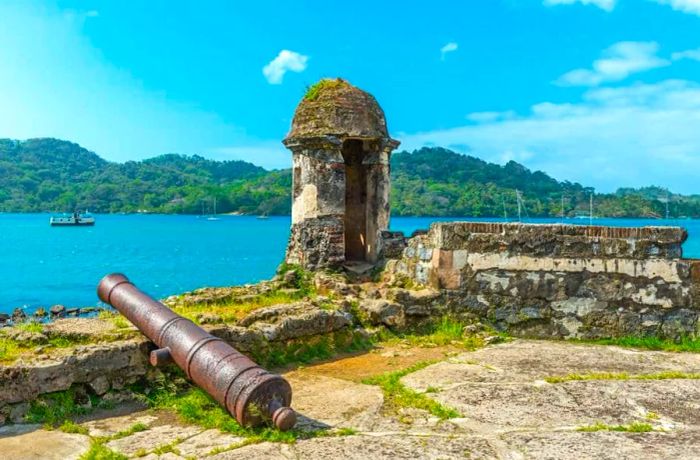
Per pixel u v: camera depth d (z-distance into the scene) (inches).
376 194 408.5
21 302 911.0
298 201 390.9
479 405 213.2
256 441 181.2
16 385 196.9
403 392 227.0
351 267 395.9
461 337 321.1
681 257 338.0
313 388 234.5
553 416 202.7
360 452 172.6
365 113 390.3
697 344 319.0
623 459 167.2
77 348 216.5
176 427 195.5
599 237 334.3
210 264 1557.6
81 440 184.1
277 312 286.4
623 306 332.8
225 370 195.0
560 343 322.7
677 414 205.3
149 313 229.3
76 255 1831.9
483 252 336.2
